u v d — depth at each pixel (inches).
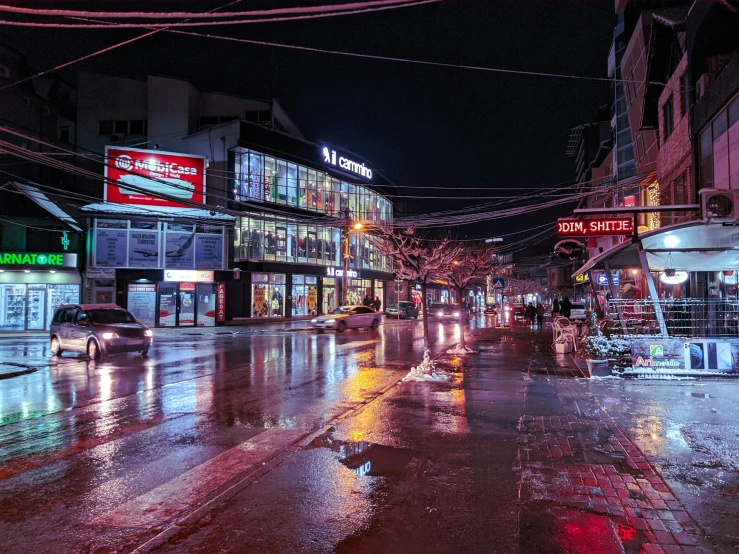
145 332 676.7
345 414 331.3
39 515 177.8
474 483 205.6
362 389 424.5
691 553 148.3
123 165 1252.5
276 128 1702.8
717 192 476.4
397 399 377.7
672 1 981.2
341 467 225.6
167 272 1279.5
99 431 294.4
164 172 1295.5
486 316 1889.8
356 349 764.6
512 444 259.8
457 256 797.2
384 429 291.3
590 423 297.4
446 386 431.5
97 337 647.8
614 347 480.7
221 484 206.5
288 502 186.9
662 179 812.6
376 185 1897.1
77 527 168.1
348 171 1845.5
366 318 1204.5
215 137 1456.7
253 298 1440.7
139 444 266.2
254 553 150.2
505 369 531.5
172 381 471.8
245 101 1653.5
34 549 153.1
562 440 264.4
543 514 175.8
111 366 580.1
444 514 176.6
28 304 1196.5
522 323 1531.7
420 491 197.5
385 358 644.7
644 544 154.0
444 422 307.0
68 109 1680.6
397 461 233.9
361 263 1953.7
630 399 363.6
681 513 175.6
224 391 419.5
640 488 198.1
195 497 193.2
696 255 532.7
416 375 470.0
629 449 246.1
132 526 168.6
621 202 1166.3
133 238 1262.3
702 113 612.4
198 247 1321.4
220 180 1406.3
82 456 246.2
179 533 162.7
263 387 437.4
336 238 1781.5
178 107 1556.3
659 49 802.8
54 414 339.3
